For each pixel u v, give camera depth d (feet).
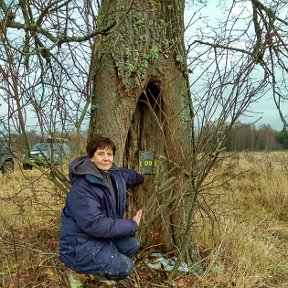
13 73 9.84
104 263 8.77
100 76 11.43
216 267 11.85
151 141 12.12
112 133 11.28
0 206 16.58
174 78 11.19
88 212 8.46
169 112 11.73
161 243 11.66
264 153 41.63
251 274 11.74
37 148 11.16
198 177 10.39
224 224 14.32
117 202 9.43
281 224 20.35
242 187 26.99
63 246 8.92
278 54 13.67
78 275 9.86
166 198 11.25
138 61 11.19
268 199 24.04
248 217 20.27
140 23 11.24
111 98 11.29
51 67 11.16
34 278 10.89
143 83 11.20
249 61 9.54
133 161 12.17
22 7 10.37
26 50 10.43
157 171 10.64
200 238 13.82
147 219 10.66
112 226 8.61
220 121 9.84
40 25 10.46
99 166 9.15
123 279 10.00
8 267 11.21
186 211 11.76
